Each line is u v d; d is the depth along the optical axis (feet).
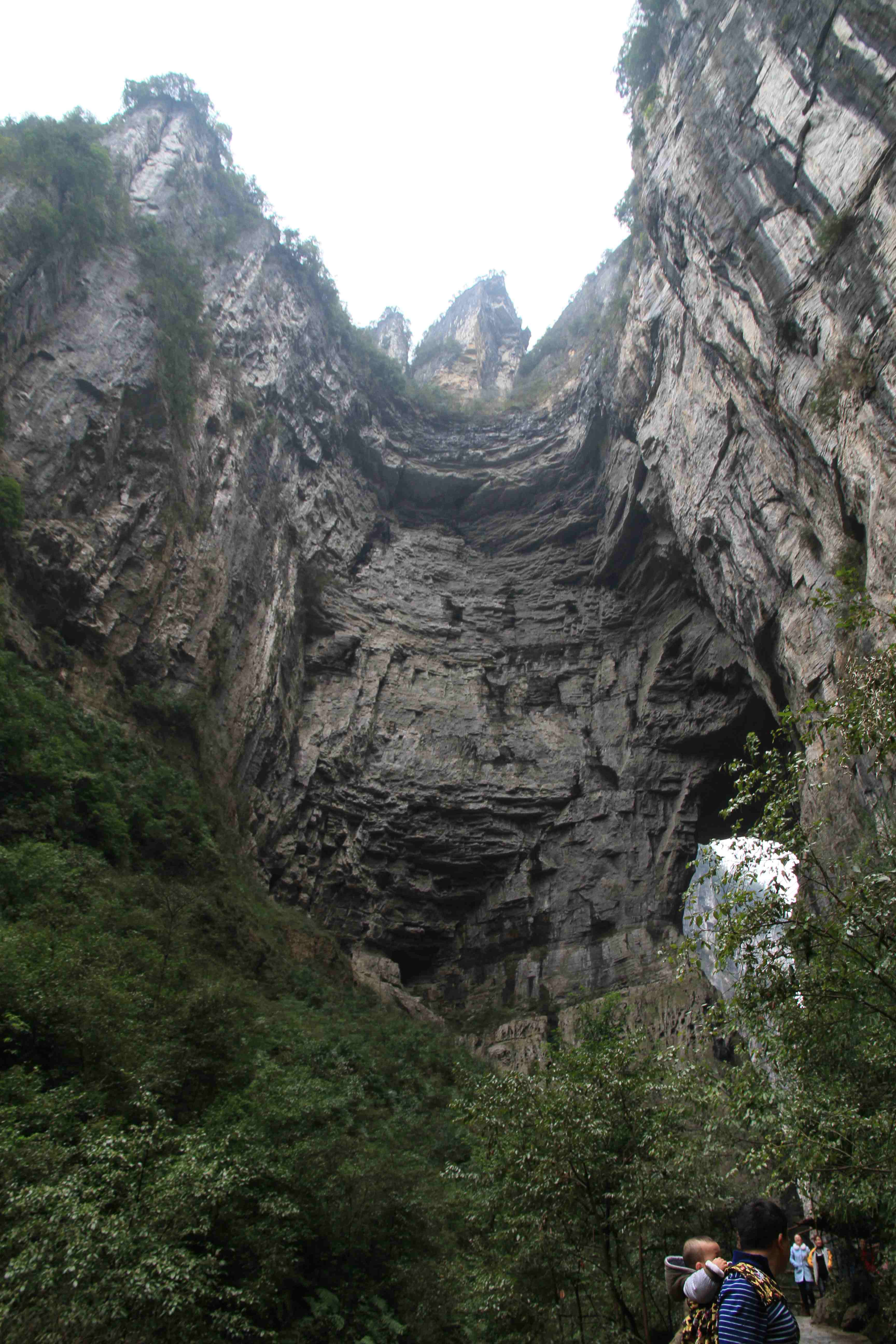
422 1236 39.86
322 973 89.35
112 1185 26.27
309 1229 35.78
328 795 117.29
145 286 102.01
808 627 79.00
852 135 62.28
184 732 88.43
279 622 114.52
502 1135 32.37
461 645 140.15
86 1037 35.58
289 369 130.21
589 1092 30.99
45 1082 33.37
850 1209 27.20
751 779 29.17
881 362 60.18
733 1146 30.45
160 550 92.07
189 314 108.78
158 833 73.31
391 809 122.31
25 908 48.60
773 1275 12.13
